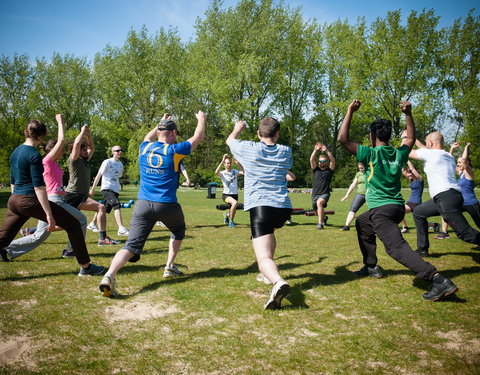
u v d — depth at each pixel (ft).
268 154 11.85
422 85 100.89
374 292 12.64
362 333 9.30
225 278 14.34
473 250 20.31
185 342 8.76
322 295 12.35
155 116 119.65
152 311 10.82
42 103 116.47
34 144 13.51
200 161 142.00
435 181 15.61
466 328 9.59
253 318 10.33
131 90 116.37
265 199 11.51
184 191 102.42
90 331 9.31
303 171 147.54
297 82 130.11
